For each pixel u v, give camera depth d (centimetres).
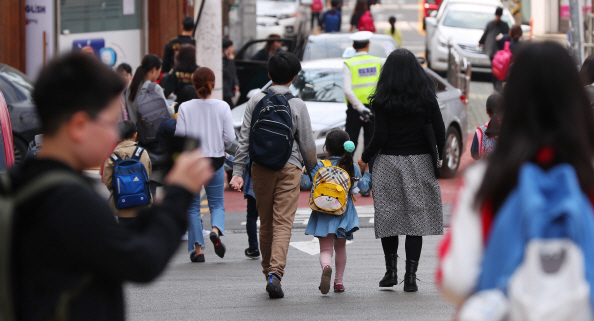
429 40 6225
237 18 6800
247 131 1823
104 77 642
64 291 607
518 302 591
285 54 1805
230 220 2891
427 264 2172
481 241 631
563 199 607
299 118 1788
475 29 5962
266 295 1841
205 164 673
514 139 645
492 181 631
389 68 1794
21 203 607
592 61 1864
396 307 1697
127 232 630
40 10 3891
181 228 653
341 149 1853
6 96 3316
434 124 1812
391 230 1817
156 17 4950
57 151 639
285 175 1792
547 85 640
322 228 1788
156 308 1722
